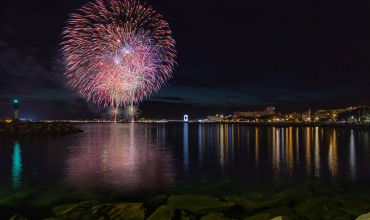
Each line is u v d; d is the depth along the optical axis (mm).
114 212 11523
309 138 55594
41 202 13406
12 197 14164
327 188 15531
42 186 16203
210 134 74688
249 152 31719
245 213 11773
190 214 11484
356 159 25484
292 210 11531
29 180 17562
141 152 31953
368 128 76812
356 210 11281
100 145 40750
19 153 30906
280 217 10164
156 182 17266
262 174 19328
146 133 80188
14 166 22484
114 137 59344
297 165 22562
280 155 28844
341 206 11758
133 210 11656
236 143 44438
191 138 57125
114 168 21594
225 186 16344
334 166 21875
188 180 17750
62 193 14891
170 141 48875
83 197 14227
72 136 61719
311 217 10961
